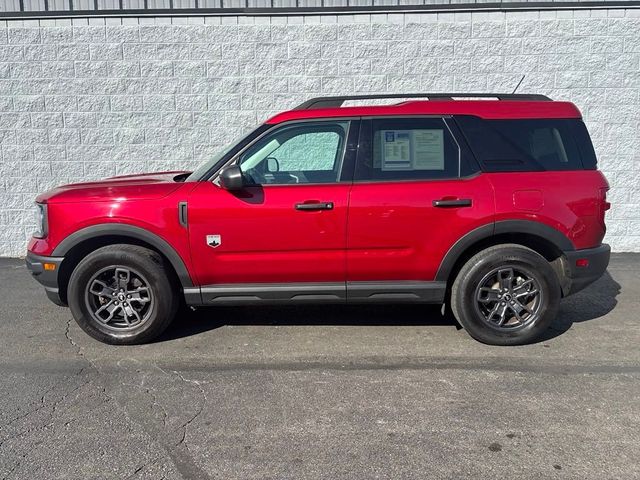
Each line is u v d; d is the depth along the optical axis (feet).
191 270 14.84
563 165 14.92
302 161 15.58
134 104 25.75
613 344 15.29
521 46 25.21
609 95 25.38
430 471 9.63
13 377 13.38
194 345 15.37
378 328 16.60
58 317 17.78
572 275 14.94
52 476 9.54
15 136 25.86
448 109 15.03
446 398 12.23
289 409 11.80
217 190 14.66
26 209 26.30
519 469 9.67
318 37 25.32
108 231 14.70
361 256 14.71
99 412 11.69
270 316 17.71
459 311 15.06
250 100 25.72
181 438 10.70
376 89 25.62
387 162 14.88
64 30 25.20
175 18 25.23
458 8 24.98
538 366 13.88
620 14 24.84
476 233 14.57
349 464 9.85
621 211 26.11
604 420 11.27
